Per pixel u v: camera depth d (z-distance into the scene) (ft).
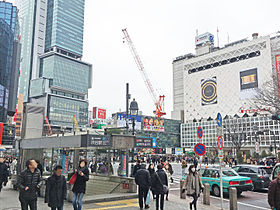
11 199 32.12
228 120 274.16
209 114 333.62
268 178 46.42
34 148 41.86
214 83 333.01
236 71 310.86
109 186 41.09
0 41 181.27
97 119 411.95
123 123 265.34
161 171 27.50
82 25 568.00
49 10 539.29
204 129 319.88
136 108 61.93
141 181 27.96
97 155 50.34
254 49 297.53
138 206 29.37
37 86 477.36
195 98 354.74
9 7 197.36
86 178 23.80
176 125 367.45
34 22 536.01
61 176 21.08
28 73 513.45
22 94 490.49
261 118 248.93
